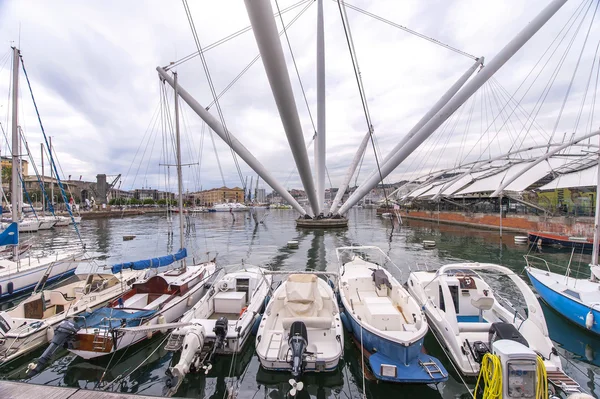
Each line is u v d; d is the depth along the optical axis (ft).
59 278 40.91
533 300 19.07
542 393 12.71
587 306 23.93
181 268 34.94
